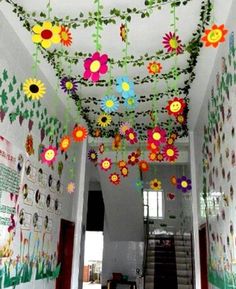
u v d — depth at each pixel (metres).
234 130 2.97
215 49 3.55
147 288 9.41
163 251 10.91
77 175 6.01
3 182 3.09
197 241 5.48
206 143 4.63
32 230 3.87
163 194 12.90
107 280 10.91
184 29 3.38
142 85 4.55
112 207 10.19
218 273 3.85
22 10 3.07
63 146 3.81
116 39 3.57
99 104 5.13
